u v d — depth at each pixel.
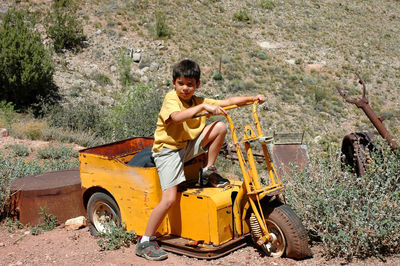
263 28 46.16
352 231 3.90
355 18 53.97
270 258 3.90
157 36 37.69
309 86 35.88
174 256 4.06
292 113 30.81
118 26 37.66
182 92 3.86
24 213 5.11
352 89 36.94
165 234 4.26
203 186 4.28
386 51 46.16
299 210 4.34
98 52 32.78
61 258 4.09
